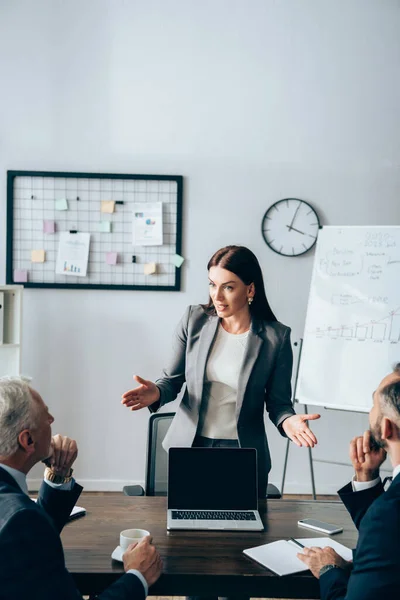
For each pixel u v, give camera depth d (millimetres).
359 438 1850
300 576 1614
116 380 4371
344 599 1445
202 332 2492
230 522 1955
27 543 1311
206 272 4363
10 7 4258
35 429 1562
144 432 4379
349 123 4336
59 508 1849
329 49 4312
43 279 4316
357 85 4332
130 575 1547
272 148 4336
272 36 4309
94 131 4305
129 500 2195
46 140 4301
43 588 1302
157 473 2641
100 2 4273
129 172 4324
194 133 4320
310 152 4332
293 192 4340
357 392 3477
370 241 3613
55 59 4281
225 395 2422
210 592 1614
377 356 3465
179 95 4316
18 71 4273
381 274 3545
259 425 2447
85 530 1901
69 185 4289
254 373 2391
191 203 4336
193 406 2424
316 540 1843
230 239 4352
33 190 4289
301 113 4332
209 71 4305
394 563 1381
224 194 4336
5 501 1382
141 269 4332
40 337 4340
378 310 3512
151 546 1623
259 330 2428
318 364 3611
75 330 4348
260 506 2148
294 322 4375
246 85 4316
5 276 4324
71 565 1645
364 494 1815
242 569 1642
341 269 3650
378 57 4320
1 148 4285
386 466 4309
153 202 4309
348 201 4352
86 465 4383
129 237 4324
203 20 4297
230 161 4332
